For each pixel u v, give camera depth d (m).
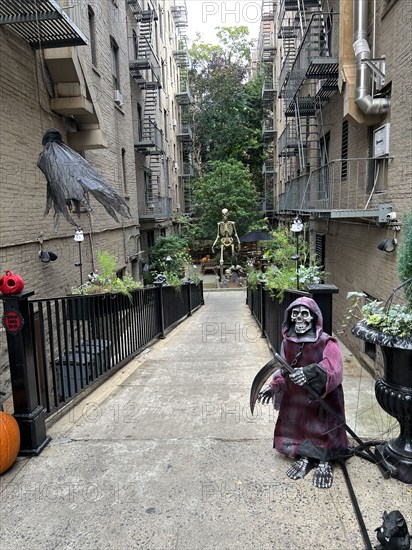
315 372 2.96
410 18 6.62
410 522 2.65
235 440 3.77
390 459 3.16
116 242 12.79
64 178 4.85
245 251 29.81
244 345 8.57
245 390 5.29
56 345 7.18
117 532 2.65
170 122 29.64
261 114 37.00
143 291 8.41
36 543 2.58
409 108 6.70
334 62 10.24
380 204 7.54
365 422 4.13
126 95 15.00
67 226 8.64
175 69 33.16
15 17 6.18
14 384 3.59
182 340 9.67
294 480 3.13
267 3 27.55
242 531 2.62
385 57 7.74
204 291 24.14
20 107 6.92
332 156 12.34
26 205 7.04
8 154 6.51
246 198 28.70
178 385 5.66
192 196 33.91
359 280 9.43
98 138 9.23
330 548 2.47
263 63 30.86
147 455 3.55
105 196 5.02
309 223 15.59
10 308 3.52
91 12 10.91
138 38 18.56
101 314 6.05
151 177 21.95
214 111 37.94
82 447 3.73
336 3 11.16
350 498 2.89
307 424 3.23
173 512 2.81
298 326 3.17
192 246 32.00
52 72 7.98
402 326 2.96
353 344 9.44
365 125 8.58
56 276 8.10
